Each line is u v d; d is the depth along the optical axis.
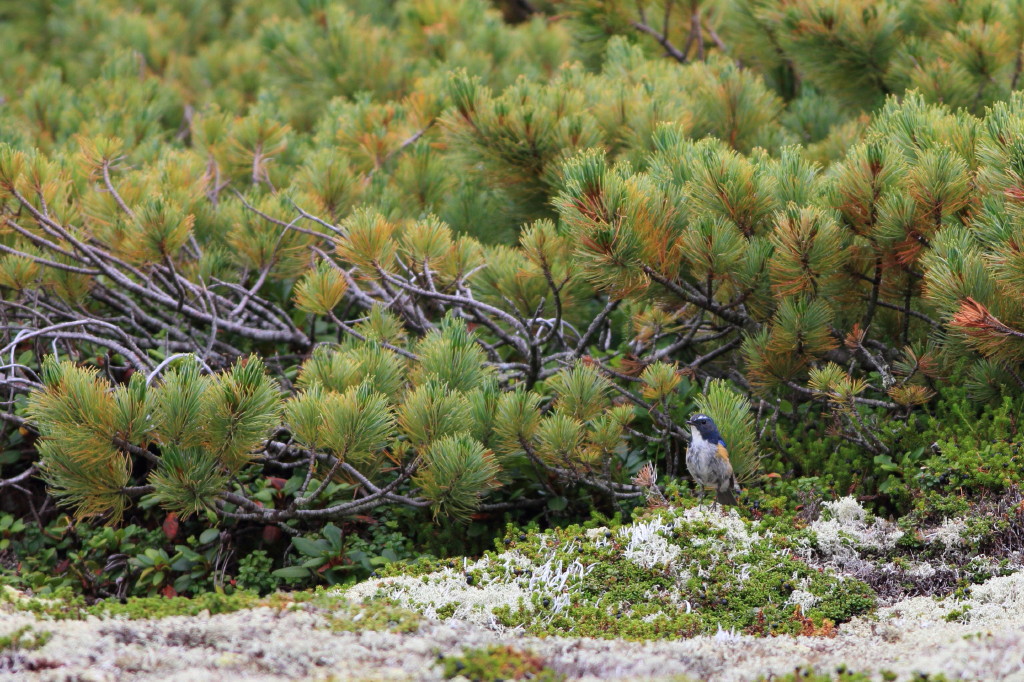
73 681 6.21
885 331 11.99
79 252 11.98
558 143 12.95
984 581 8.60
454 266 12.25
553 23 21.80
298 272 13.41
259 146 15.05
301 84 19.89
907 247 10.31
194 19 25.30
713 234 10.27
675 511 9.75
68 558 11.09
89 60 22.30
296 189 13.85
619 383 12.45
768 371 10.90
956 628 7.65
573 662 6.88
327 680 6.31
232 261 13.52
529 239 10.90
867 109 16.03
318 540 10.56
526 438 10.41
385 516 11.26
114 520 9.34
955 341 10.74
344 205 14.01
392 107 16.28
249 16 25.70
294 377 12.76
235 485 11.03
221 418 9.02
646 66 15.99
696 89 15.12
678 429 11.20
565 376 10.80
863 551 9.24
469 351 10.82
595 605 8.48
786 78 17.80
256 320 14.09
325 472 10.91
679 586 8.73
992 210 9.61
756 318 11.23
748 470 10.28
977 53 14.27
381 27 21.67
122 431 8.96
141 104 18.23
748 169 10.63
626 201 9.97
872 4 15.27
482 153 13.23
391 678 6.39
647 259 10.20
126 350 11.64
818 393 10.79
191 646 6.91
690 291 11.42
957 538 9.09
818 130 15.61
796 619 8.20
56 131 17.72
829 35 15.24
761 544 9.15
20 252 11.70
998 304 9.76
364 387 9.55
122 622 7.25
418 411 9.92
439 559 10.12
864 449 11.10
